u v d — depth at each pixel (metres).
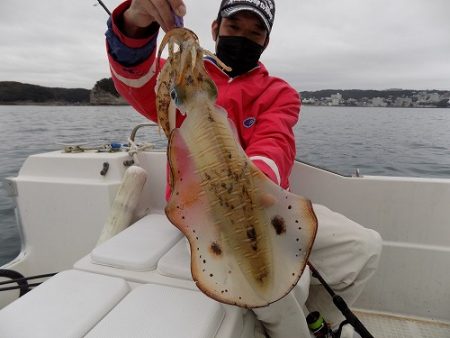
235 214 0.50
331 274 0.92
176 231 1.00
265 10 0.96
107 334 0.58
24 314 0.62
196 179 0.50
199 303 0.66
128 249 0.88
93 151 1.45
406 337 1.12
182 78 0.54
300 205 0.50
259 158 0.70
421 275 1.21
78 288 0.71
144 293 0.70
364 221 1.27
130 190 1.19
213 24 1.10
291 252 0.50
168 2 0.60
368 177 1.27
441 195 1.18
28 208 1.34
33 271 1.36
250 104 0.99
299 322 0.77
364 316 1.22
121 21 0.72
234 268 0.49
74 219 1.30
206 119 0.52
